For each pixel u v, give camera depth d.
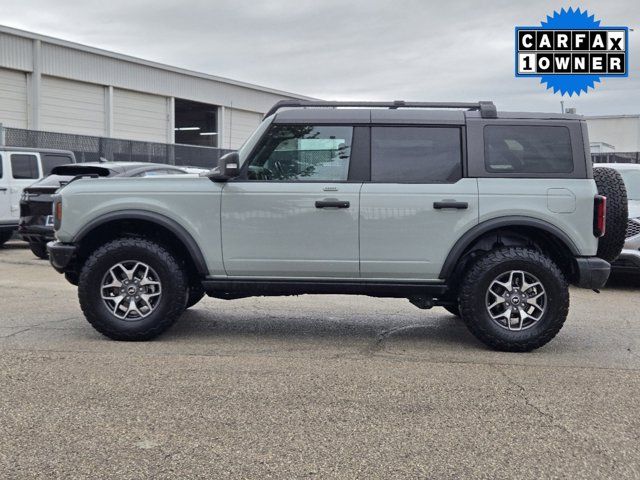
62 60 24.77
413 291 5.52
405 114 5.53
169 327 5.64
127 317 5.61
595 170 5.98
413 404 4.13
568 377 4.76
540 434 3.68
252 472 3.17
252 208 5.48
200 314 7.02
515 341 5.38
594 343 5.87
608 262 5.86
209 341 5.73
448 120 5.50
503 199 5.38
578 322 6.85
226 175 5.42
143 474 3.13
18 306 7.26
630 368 5.02
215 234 5.53
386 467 3.24
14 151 13.02
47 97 24.50
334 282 5.54
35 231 10.41
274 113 5.61
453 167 5.48
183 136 38.53
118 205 5.55
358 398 4.23
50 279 9.38
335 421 3.83
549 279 5.33
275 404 4.09
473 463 3.29
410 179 5.47
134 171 9.80
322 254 5.48
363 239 5.44
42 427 3.68
